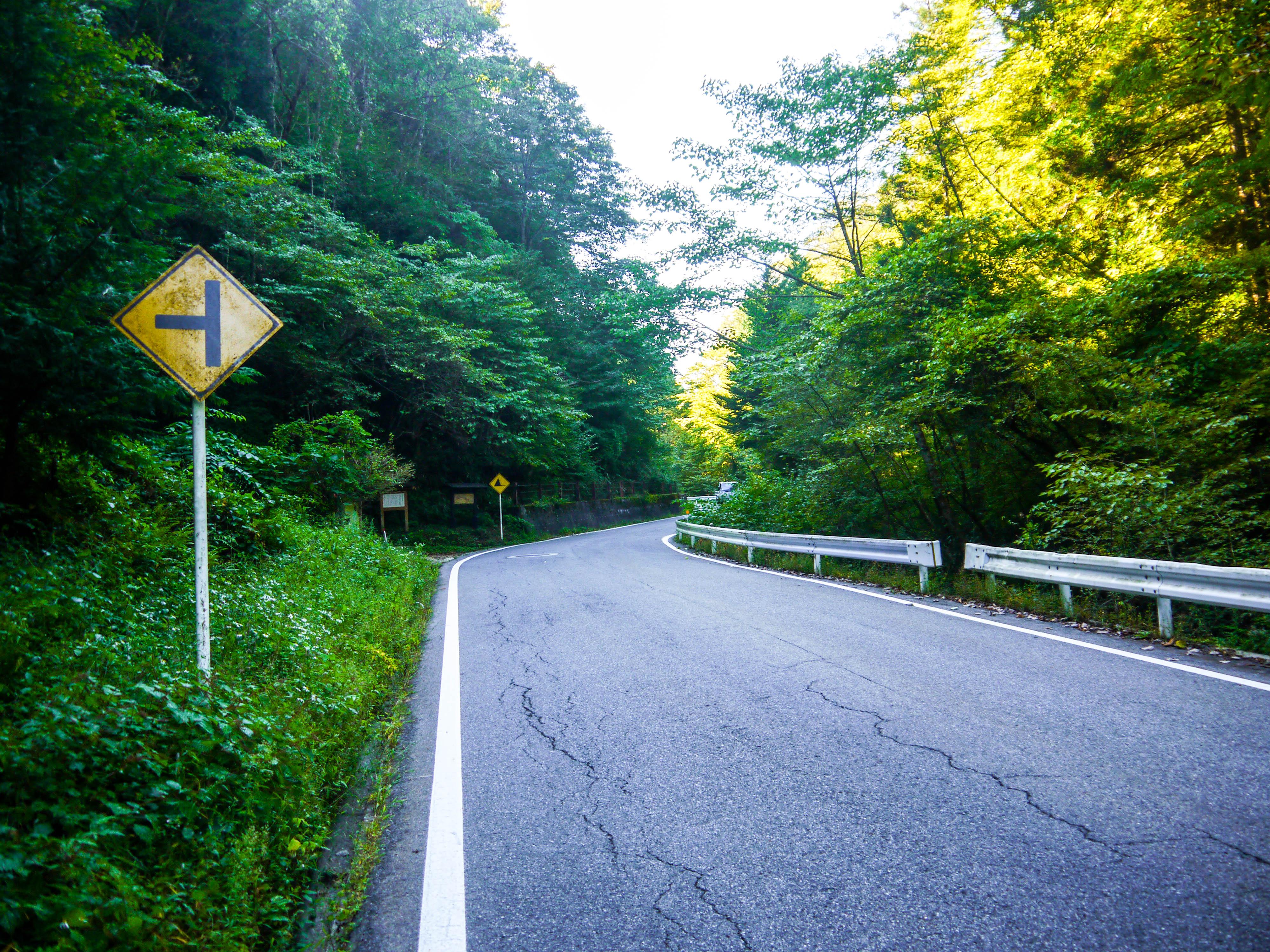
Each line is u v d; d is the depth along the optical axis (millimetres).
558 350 36906
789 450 16266
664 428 56469
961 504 13766
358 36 26641
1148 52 11062
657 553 19406
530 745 4449
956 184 17688
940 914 2494
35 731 2625
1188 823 3002
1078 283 12633
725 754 4090
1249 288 10289
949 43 16625
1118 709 4434
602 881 2855
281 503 12508
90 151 4324
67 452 5812
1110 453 9852
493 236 33781
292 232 19656
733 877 2811
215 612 5773
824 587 10477
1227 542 7801
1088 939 2309
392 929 2625
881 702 4832
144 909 2234
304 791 3520
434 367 24031
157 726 3057
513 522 32875
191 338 3996
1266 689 4676
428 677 6395
